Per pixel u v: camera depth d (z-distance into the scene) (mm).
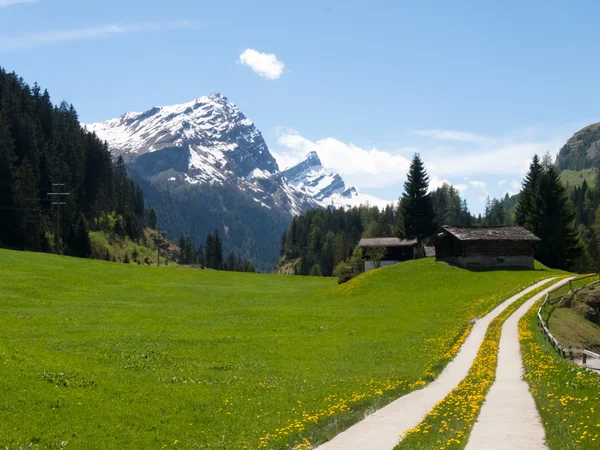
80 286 74062
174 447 20219
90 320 52125
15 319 48688
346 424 21844
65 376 27547
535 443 16734
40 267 82562
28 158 163875
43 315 52469
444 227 90312
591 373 26703
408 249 133250
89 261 102000
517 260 87812
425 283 77750
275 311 62500
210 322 54844
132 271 97125
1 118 158625
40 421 21094
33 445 19016
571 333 52219
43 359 31062
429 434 18656
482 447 16500
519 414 20938
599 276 71562
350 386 30250
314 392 28844
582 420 18078
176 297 73125
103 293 71562
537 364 31484
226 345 43344
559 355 35750
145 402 25406
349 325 54031
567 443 15859
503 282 74500
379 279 82125
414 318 56781
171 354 38906
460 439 17203
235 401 26625
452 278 78938
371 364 37375
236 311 62094
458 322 52781
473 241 87062
